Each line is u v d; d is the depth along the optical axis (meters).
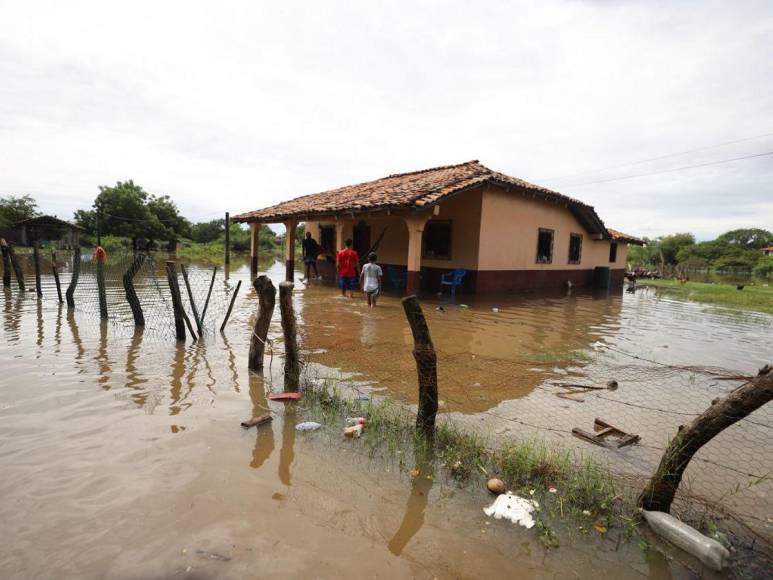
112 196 43.41
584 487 3.12
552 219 17.25
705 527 2.78
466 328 9.03
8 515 2.62
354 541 2.56
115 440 3.61
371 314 10.20
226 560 2.34
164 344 6.72
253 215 19.42
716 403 2.62
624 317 11.45
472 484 3.20
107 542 2.43
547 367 6.20
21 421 3.90
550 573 2.39
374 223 17.83
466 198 14.34
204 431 3.84
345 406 4.51
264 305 5.39
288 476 3.21
